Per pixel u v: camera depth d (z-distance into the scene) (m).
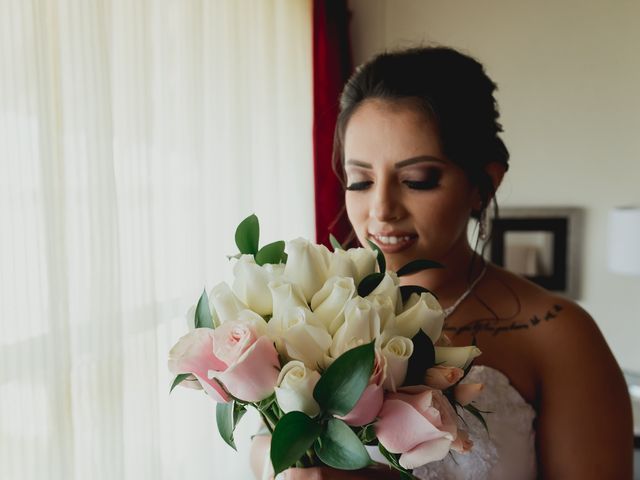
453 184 0.90
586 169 2.96
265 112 2.09
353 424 0.54
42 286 0.93
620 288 2.97
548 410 0.93
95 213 1.05
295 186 2.43
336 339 0.55
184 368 0.57
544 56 2.94
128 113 1.20
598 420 0.89
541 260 2.99
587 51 2.90
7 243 0.88
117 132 1.18
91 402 1.06
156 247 1.37
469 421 0.88
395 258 0.93
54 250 0.95
